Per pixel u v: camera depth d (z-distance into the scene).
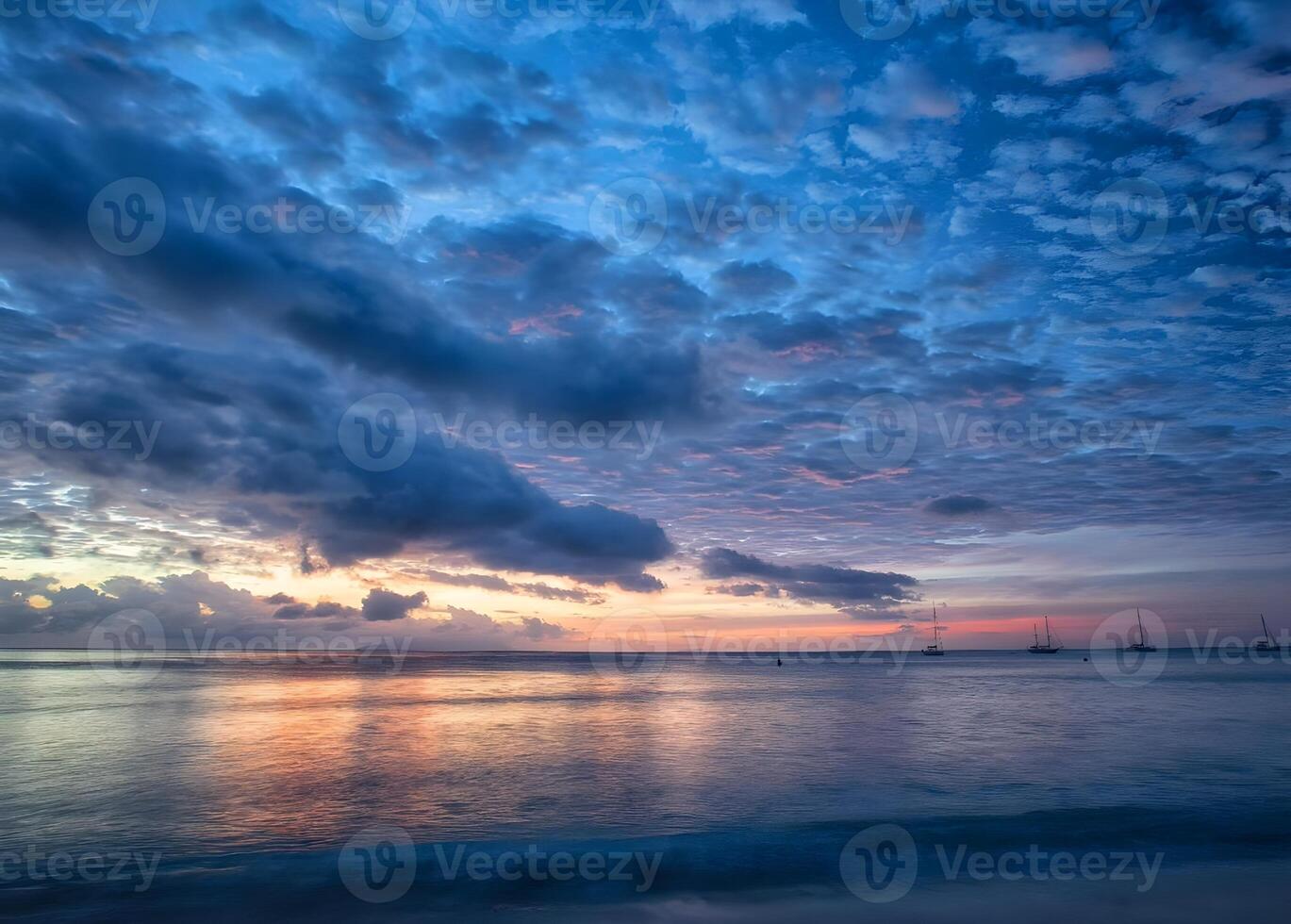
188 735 25.36
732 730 27.67
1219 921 9.64
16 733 25.83
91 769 18.97
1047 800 15.62
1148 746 23.11
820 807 15.08
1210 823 13.86
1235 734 25.91
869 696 46.03
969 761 20.31
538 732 26.92
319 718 31.44
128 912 9.82
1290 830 13.43
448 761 20.39
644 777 18.12
